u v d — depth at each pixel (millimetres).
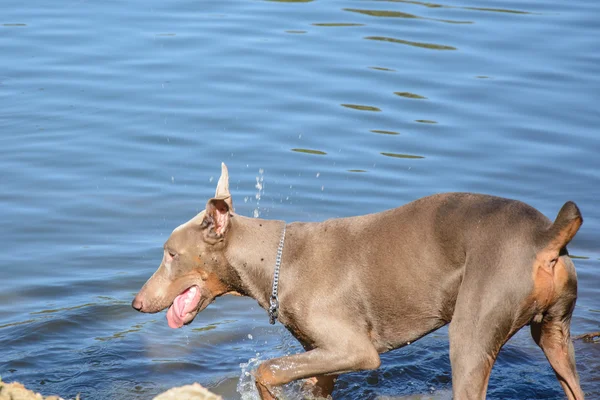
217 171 17844
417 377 12672
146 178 17625
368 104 20609
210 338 13609
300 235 11234
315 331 10805
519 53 23625
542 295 9680
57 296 14336
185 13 26359
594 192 17297
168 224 16203
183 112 20094
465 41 24406
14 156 18266
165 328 13867
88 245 15641
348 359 10703
